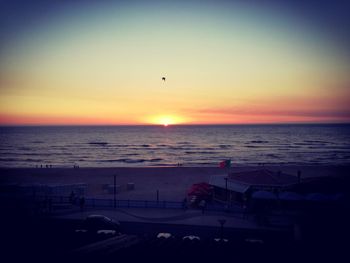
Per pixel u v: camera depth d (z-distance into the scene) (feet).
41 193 172.14
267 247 83.76
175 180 232.12
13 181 228.22
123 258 71.00
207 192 156.25
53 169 295.48
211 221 123.03
